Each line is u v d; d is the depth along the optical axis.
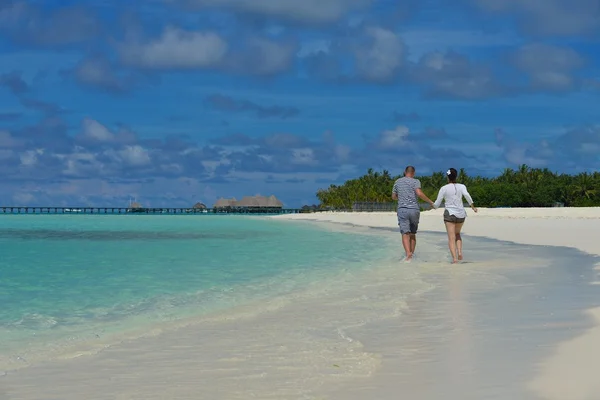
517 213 66.44
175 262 18.02
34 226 56.50
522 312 8.34
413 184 16.92
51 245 27.27
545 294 10.00
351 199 156.88
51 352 6.78
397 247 23.53
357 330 7.54
